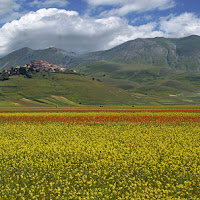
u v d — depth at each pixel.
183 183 13.95
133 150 20.44
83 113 55.47
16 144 22.11
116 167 15.78
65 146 21.08
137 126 34.59
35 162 16.81
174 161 16.97
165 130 30.92
